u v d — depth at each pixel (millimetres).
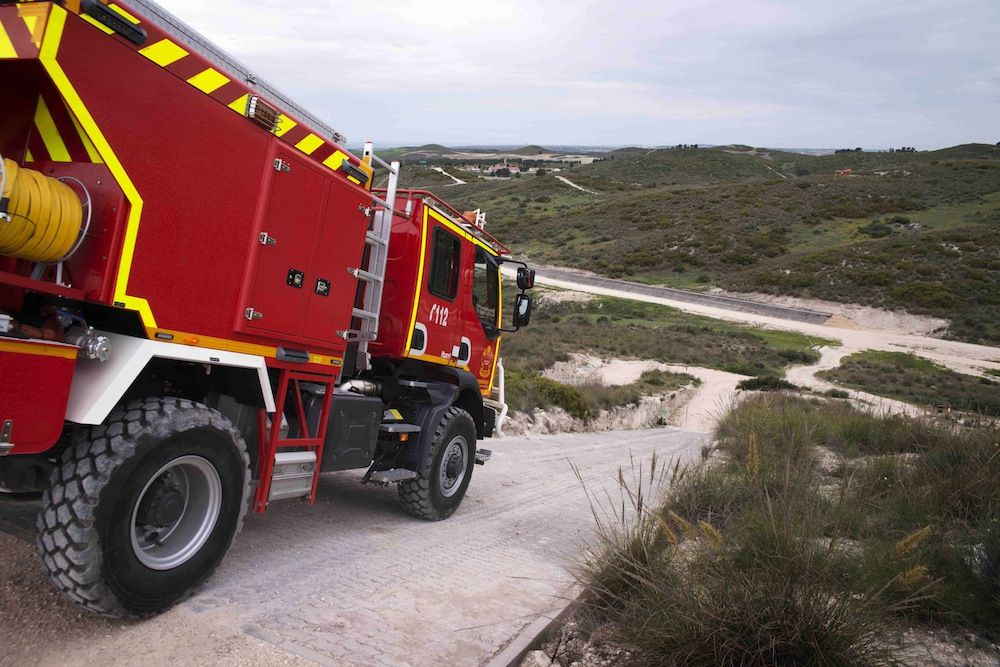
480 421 7613
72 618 3428
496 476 9656
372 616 3992
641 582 4047
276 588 4207
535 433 15648
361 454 5523
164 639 3375
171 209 3539
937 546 4812
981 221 78188
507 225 102438
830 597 3547
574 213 102500
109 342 3418
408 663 3463
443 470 6625
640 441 17609
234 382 4379
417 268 6301
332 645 3531
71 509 3205
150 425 3451
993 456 6070
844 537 4758
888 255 66750
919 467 6793
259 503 4402
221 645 3377
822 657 3307
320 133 4770
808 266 68125
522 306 7914
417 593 4492
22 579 3713
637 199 102812
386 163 5527
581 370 33844
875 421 11102
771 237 79875
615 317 56406
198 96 3637
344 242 4961
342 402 5207
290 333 4484
